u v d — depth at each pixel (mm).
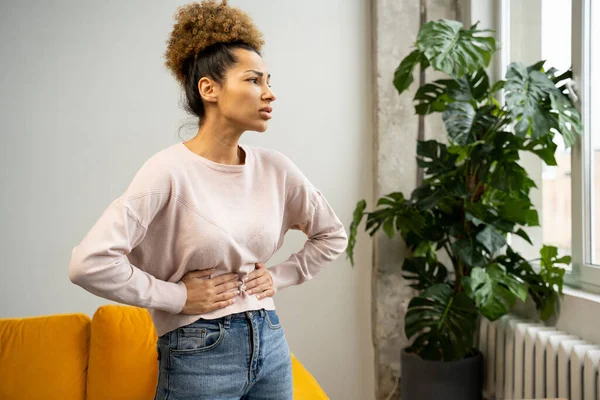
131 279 1309
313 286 3453
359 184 3479
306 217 1623
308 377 2549
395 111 3379
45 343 2410
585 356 2182
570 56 2709
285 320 3428
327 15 3420
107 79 3199
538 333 2510
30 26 3125
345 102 3451
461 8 3412
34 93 3133
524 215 2764
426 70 3393
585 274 2605
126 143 3223
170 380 1361
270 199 1465
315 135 3422
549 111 2510
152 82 3242
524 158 3146
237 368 1374
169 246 1369
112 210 1295
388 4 3357
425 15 3387
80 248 1277
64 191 3166
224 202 1391
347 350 3498
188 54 1422
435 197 2807
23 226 3127
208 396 1345
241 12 1434
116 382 2389
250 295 1431
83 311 3201
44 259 3150
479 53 2711
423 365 2871
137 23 3225
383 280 3406
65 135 3164
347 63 3447
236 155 1448
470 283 2615
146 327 2508
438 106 2994
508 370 2789
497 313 2582
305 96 3406
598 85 2496
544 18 2918
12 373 2326
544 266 2680
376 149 3400
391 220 3006
